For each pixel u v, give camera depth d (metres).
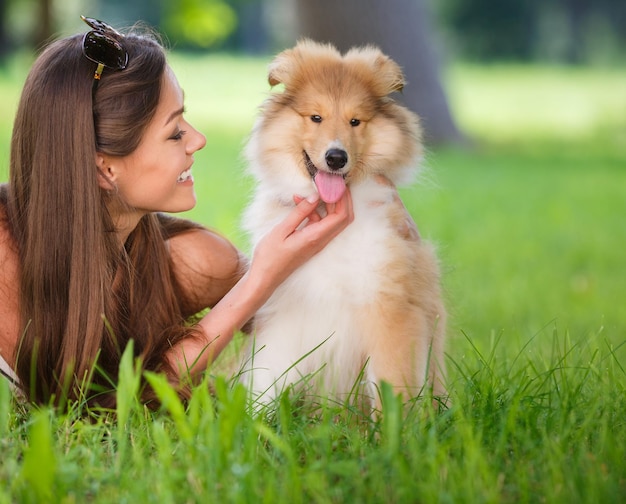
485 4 60.12
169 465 3.29
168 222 5.03
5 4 44.88
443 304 5.27
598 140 25.20
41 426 3.11
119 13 59.09
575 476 3.26
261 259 4.45
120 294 4.48
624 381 4.66
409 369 4.59
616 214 13.38
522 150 22.61
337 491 3.23
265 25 64.06
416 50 21.64
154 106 4.29
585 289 8.64
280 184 5.08
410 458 3.49
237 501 3.08
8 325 4.38
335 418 4.39
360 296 4.64
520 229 12.02
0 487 3.21
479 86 42.66
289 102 5.14
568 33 61.38
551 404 4.21
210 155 18.50
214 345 4.40
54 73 4.15
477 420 3.86
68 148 4.13
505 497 3.24
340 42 19.73
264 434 3.70
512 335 6.71
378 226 4.71
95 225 4.19
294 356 4.97
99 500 3.20
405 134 5.20
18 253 4.29
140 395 4.19
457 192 15.29
